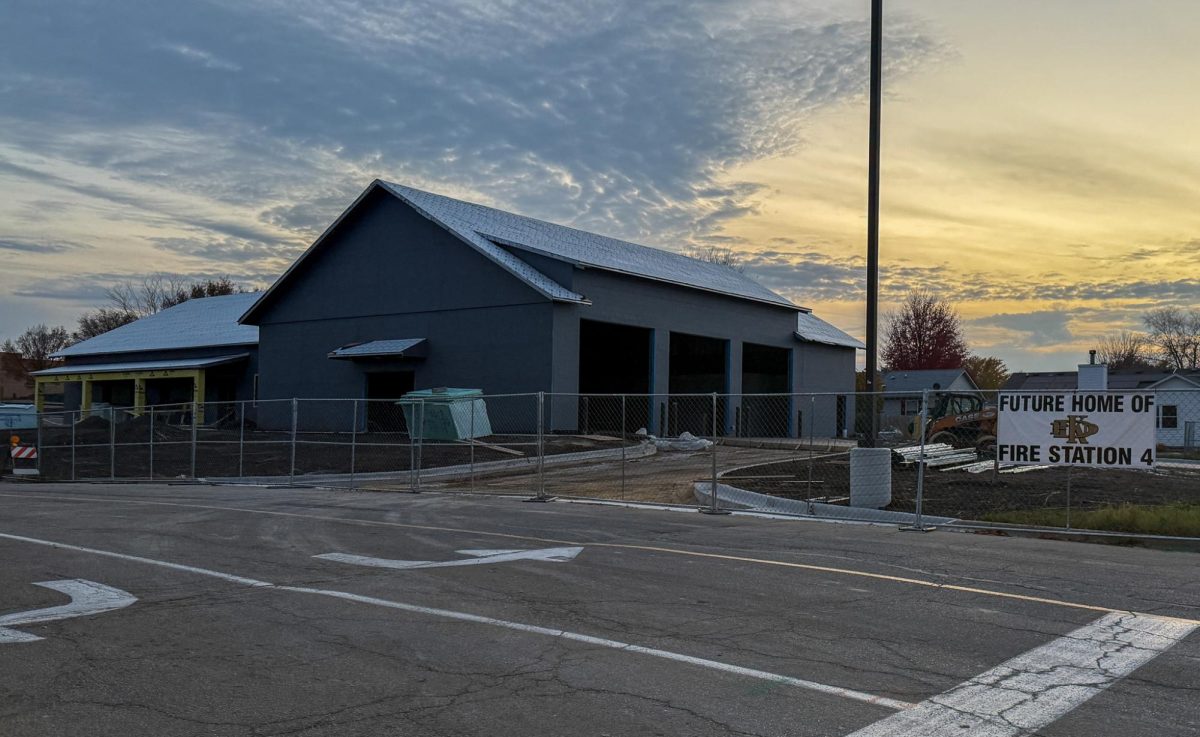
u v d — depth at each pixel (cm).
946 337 8369
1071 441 1289
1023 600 862
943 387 6269
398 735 509
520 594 884
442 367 3644
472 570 1016
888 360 8544
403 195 3766
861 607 830
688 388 4800
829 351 5069
